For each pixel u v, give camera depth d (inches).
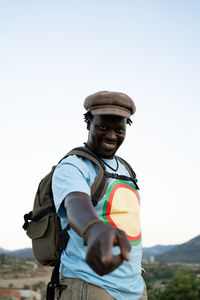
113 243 47.2
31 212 100.3
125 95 95.8
